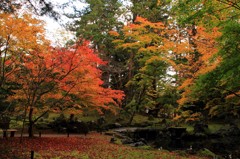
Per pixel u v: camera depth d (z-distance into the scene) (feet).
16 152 37.99
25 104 51.19
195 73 50.75
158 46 79.46
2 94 45.37
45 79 50.75
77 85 55.72
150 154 49.34
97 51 99.96
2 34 41.50
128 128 82.02
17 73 47.50
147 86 89.30
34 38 44.14
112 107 90.74
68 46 52.70
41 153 39.83
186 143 62.28
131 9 104.68
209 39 48.67
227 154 53.98
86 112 103.65
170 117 105.91
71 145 51.72
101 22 105.40
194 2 31.65
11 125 71.10
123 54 116.67
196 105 77.15
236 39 30.99
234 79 34.35
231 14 33.63
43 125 78.13
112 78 124.77
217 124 76.23
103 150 49.34
